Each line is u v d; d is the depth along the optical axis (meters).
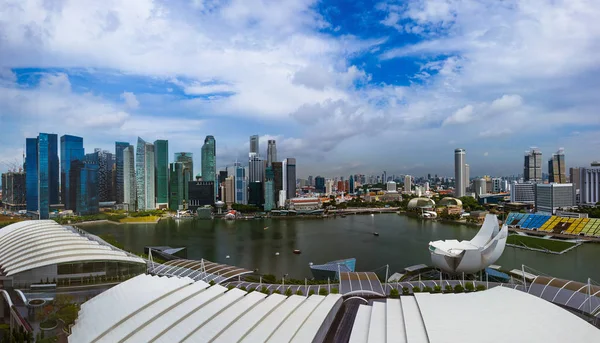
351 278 153.12
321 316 92.06
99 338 72.56
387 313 88.62
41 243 153.12
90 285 142.62
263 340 76.69
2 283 133.25
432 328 74.31
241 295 98.12
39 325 98.31
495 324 73.75
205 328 78.94
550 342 66.50
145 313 81.56
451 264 183.00
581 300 120.25
